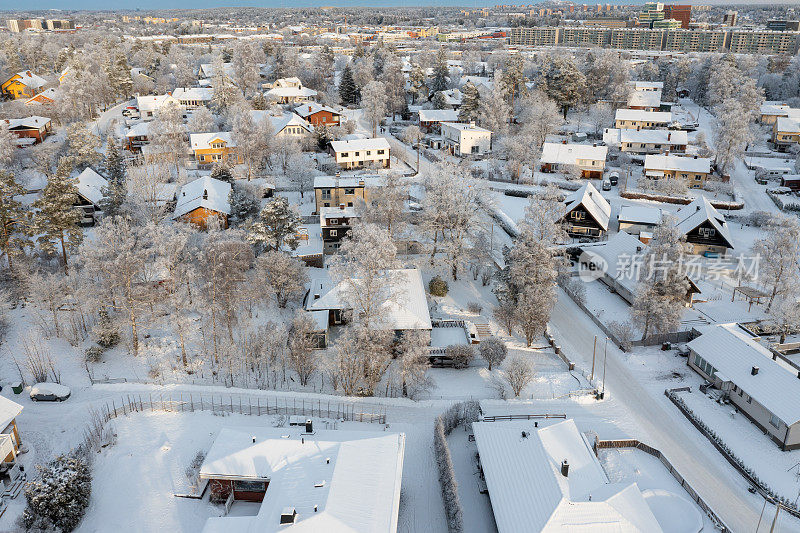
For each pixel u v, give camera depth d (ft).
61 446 141.59
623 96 490.49
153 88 561.02
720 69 525.75
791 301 200.75
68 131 347.15
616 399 171.22
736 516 129.70
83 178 290.56
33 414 153.38
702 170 352.28
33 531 114.21
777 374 158.40
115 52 578.25
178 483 130.21
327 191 290.35
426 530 123.75
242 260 188.65
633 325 208.74
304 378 171.94
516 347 197.47
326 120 445.37
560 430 138.72
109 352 181.68
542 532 109.29
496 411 163.73
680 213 285.02
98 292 184.96
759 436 155.74
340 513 105.09
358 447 123.65
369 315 169.17
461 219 237.45
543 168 376.07
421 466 141.59
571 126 472.03
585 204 275.80
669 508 128.06
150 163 341.62
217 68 472.85
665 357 193.98
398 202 260.83
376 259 164.66
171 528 119.03
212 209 263.08
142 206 257.75
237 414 154.81
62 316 194.39
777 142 432.66
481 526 125.59
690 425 161.07
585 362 189.78
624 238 249.34
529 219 254.27
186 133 391.24
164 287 199.21
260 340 175.83
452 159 369.30
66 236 245.86
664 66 597.93
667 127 456.45
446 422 153.69
